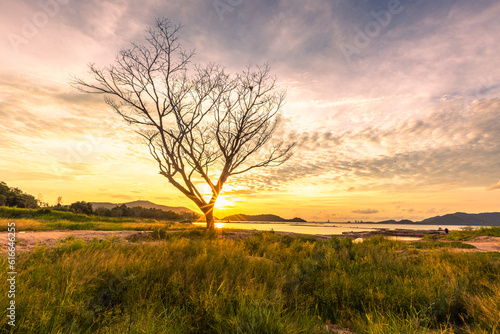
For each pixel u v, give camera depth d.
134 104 20.59
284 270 6.03
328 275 5.50
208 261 5.62
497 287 4.39
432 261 6.78
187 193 20.41
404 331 2.99
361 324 3.45
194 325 3.24
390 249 10.05
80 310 3.13
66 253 6.13
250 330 2.85
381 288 4.80
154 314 3.31
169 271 4.80
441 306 3.89
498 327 3.17
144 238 11.46
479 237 15.51
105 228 18.27
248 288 4.08
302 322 3.40
